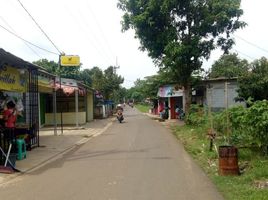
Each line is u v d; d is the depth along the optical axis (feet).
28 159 48.32
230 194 28.04
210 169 38.50
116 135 80.18
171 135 78.48
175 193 29.07
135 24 93.97
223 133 51.24
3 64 47.01
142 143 63.26
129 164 42.22
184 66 94.99
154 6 91.71
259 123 37.88
